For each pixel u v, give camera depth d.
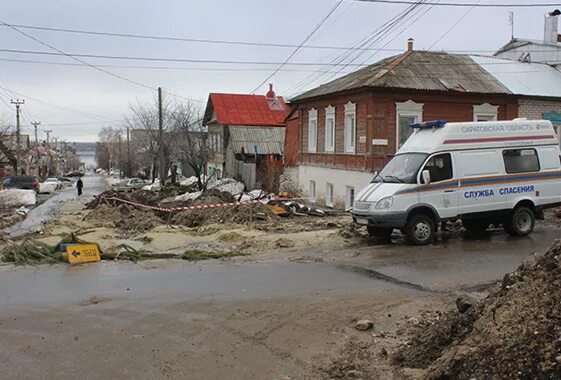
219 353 6.07
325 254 12.22
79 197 44.56
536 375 4.14
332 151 26.06
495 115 23.56
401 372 5.36
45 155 113.12
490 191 13.57
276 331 6.83
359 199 13.46
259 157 41.75
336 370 5.55
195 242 14.27
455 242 13.20
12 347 6.35
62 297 8.76
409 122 22.53
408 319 7.15
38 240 14.27
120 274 10.55
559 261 5.05
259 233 15.03
